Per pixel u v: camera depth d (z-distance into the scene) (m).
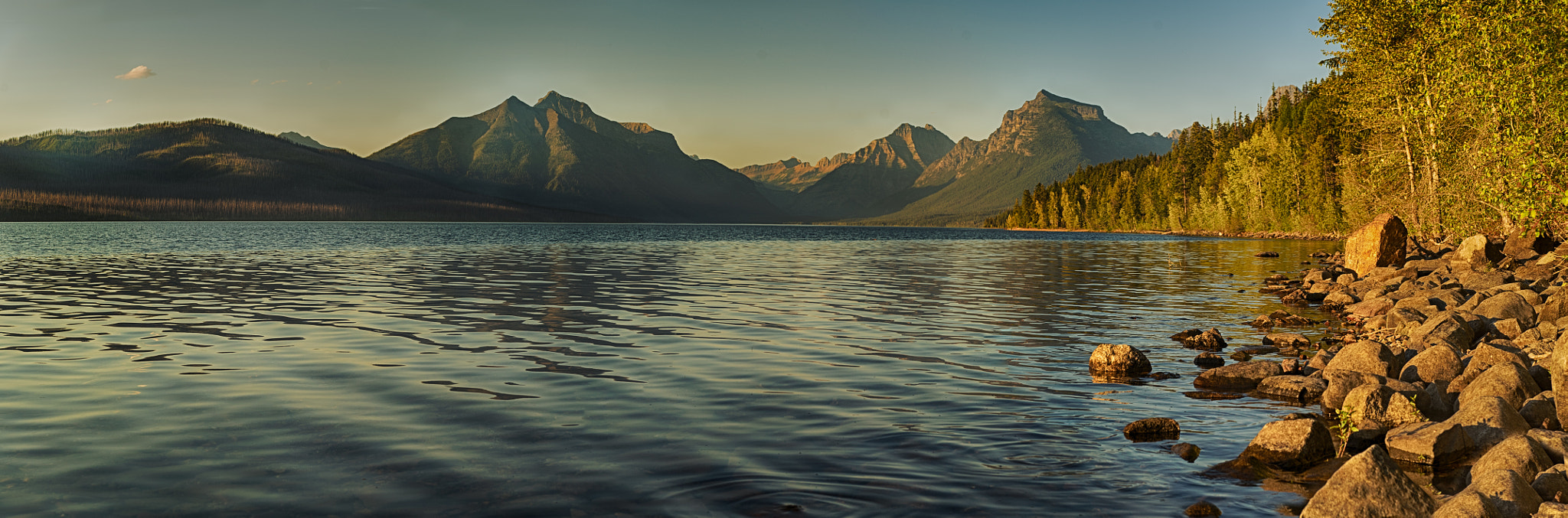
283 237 102.31
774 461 9.04
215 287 30.94
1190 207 154.25
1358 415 10.91
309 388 12.69
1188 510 7.61
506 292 29.53
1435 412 11.46
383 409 11.34
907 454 9.34
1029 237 134.88
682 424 10.62
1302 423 9.43
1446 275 31.27
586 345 17.28
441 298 27.33
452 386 12.88
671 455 9.20
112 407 11.30
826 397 12.31
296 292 29.22
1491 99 36.72
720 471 8.63
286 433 10.01
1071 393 12.82
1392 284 29.05
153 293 28.39
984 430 10.42
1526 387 11.27
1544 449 8.66
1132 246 83.62
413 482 8.22
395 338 18.05
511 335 18.69
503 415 11.05
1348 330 20.88
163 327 19.53
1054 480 8.48
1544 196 29.19
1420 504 7.09
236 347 16.69
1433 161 46.78
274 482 8.19
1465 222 44.94
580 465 8.82
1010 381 13.67
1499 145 35.44
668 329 19.98
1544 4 36.03
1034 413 11.40
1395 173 52.25
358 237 104.75
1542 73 35.59
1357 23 51.97
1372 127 53.44
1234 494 8.11
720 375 14.02
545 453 9.26
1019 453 9.42
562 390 12.67
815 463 8.96
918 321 21.97
